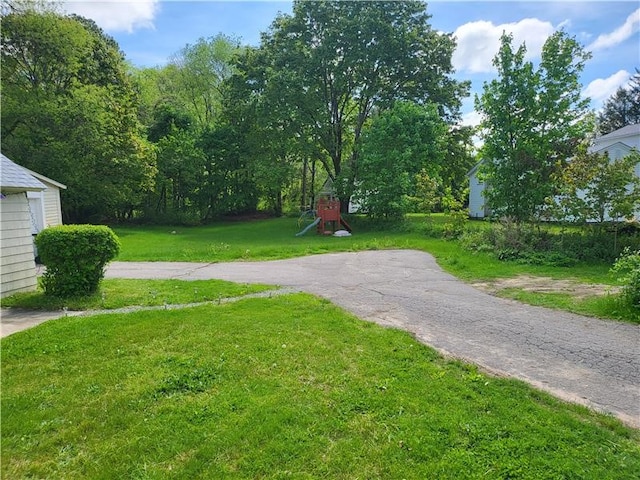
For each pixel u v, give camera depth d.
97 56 23.11
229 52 30.69
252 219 28.33
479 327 4.96
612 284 7.13
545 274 8.23
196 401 3.07
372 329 4.79
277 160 22.28
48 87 19.92
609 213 9.39
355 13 19.75
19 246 6.95
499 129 11.73
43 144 18.34
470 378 3.44
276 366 3.68
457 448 2.49
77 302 6.17
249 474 2.28
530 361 3.90
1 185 6.37
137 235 18.92
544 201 10.81
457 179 23.41
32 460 2.42
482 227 12.80
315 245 13.99
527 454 2.43
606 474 2.25
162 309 5.71
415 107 18.69
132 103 23.27
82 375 3.54
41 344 4.25
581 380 3.49
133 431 2.69
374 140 18.83
